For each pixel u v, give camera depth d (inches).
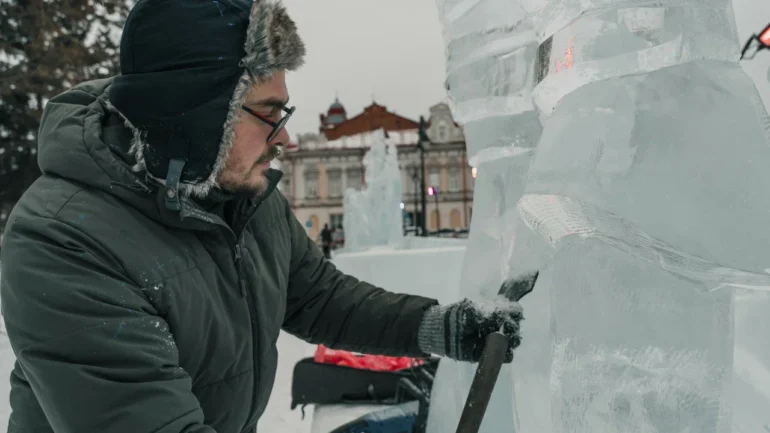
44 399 33.2
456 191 1819.6
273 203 49.4
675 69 29.0
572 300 31.3
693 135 27.6
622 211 27.2
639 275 29.7
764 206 26.3
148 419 32.5
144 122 37.4
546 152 29.3
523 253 44.1
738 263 26.1
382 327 51.3
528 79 45.0
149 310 35.8
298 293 53.2
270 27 38.0
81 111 40.1
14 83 438.3
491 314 44.1
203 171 38.4
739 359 42.6
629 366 30.0
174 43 37.2
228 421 41.7
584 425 30.9
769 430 37.6
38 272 33.6
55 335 32.9
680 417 29.5
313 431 100.9
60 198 36.6
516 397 43.2
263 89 39.8
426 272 173.0
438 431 55.3
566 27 31.3
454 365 54.4
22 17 442.9
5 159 469.4
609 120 28.5
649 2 29.3
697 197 26.9
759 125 28.0
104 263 35.0
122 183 37.3
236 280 41.4
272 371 45.8
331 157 1863.9
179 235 39.0
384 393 111.9
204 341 39.2
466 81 47.6
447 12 48.3
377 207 366.6
